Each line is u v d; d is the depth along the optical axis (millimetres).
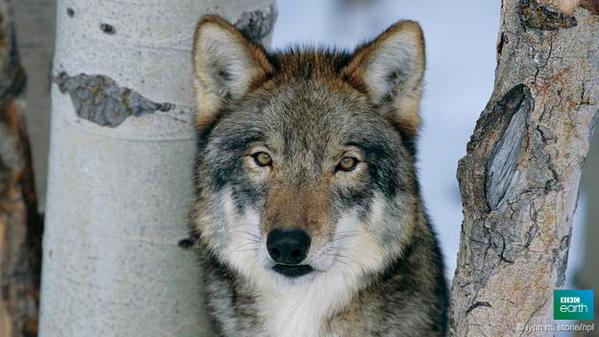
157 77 9453
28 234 11289
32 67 14281
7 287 11266
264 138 9023
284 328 9555
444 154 20188
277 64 9602
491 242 7543
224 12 9711
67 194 9773
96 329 9859
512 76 7258
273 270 8812
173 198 9719
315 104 9164
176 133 9609
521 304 7648
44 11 14227
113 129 9500
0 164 10945
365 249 9219
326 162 8922
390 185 9289
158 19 9352
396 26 9203
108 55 9406
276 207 8648
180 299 9945
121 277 9758
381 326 9430
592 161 15156
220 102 9570
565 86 7113
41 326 10422
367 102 9352
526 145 7270
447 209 18312
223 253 9445
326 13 24922
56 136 9883
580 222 16562
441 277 10047
